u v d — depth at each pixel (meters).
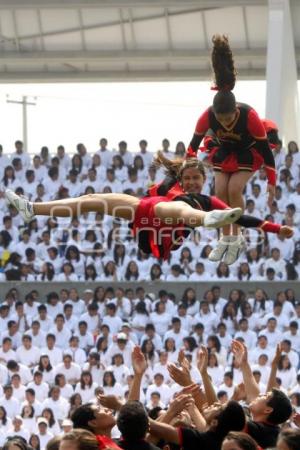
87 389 28.48
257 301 31.77
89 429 11.69
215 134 15.13
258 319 31.27
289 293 31.75
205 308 31.28
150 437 12.82
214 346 29.50
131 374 28.81
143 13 41.12
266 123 15.81
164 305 31.58
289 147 37.41
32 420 27.70
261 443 12.74
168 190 14.26
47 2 39.31
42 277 34.00
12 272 34.06
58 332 31.03
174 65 43.69
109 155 38.41
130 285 33.06
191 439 12.29
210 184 35.53
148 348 29.41
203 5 38.88
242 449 10.45
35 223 35.09
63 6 39.31
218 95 14.68
